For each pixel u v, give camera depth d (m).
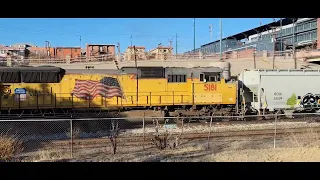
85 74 25.55
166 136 17.02
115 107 25.92
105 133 21.33
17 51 96.75
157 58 56.59
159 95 26.70
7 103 23.73
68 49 94.19
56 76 24.80
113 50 93.88
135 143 17.14
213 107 27.83
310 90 29.77
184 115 26.97
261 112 28.72
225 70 29.98
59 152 15.05
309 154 13.49
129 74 26.33
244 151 14.72
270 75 28.89
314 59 59.72
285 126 23.55
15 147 15.38
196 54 60.00
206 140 18.41
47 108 24.48
